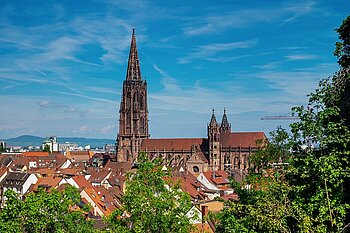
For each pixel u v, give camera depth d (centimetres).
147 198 4175
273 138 4969
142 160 4503
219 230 4147
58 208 4606
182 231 4112
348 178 3212
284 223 3011
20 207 4275
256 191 4212
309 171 3266
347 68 4366
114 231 4209
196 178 17400
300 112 3662
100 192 13525
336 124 3334
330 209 2966
